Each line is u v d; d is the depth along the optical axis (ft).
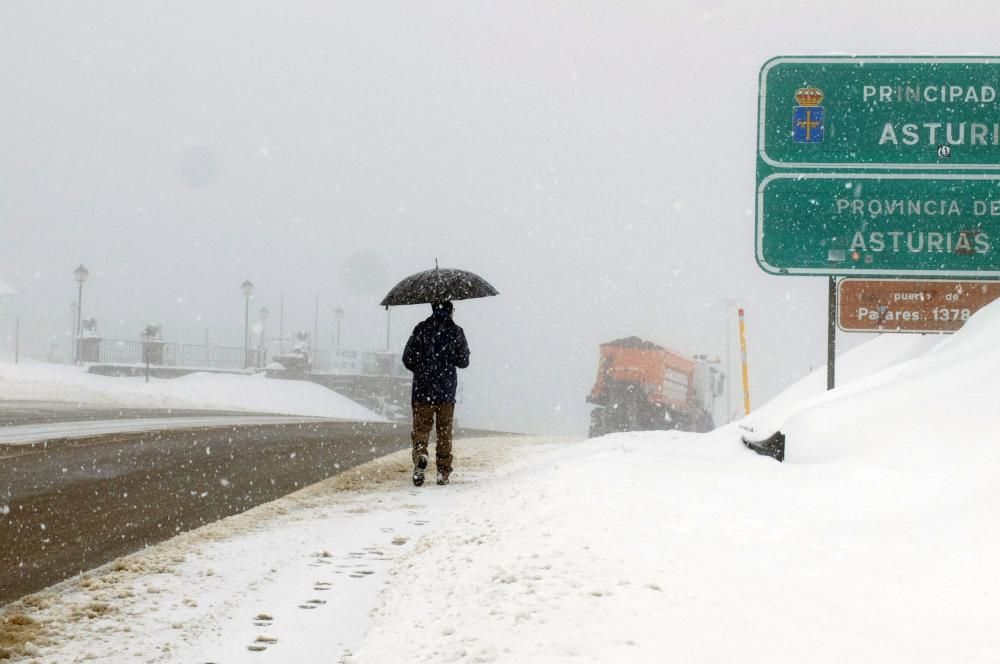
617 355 183.11
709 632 16.62
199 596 27.84
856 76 64.75
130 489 49.57
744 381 74.13
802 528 27.20
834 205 64.59
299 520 41.06
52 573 31.32
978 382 35.99
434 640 19.20
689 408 195.62
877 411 37.52
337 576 30.27
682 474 36.63
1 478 51.55
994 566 21.16
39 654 22.34
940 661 15.60
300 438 81.61
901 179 64.23
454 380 53.26
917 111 64.28
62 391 142.82
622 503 29.12
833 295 64.75
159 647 22.88
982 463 28.78
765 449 44.75
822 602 19.71
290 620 25.07
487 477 57.00
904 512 27.48
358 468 61.21
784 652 15.67
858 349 73.82
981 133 63.77
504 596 20.56
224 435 80.64
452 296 52.85
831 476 33.04
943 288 64.28
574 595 19.40
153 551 34.30
